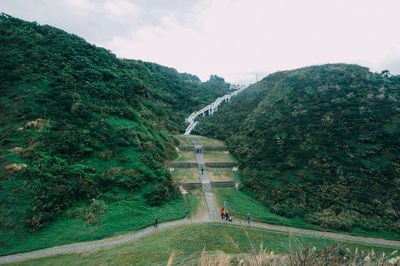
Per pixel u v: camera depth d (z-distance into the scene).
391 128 32.16
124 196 26.34
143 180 28.86
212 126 52.06
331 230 23.61
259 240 19.91
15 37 45.22
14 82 35.81
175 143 42.94
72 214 22.61
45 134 29.19
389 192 26.62
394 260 4.00
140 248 18.52
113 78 47.12
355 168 29.41
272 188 30.34
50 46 47.03
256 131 41.47
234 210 26.92
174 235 20.64
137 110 42.88
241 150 40.03
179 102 63.31
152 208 25.92
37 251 18.48
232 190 32.09
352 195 27.09
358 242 21.41
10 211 20.95
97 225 22.00
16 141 27.52
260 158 35.50
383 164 29.06
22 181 23.45
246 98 57.25
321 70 47.19
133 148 32.75
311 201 27.48
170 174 31.86
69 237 20.25
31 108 32.03
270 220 25.00
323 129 34.62
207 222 24.27
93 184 25.97
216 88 77.12
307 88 43.19
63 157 27.64
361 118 34.38
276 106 43.91
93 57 50.91
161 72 77.12
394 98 35.84
